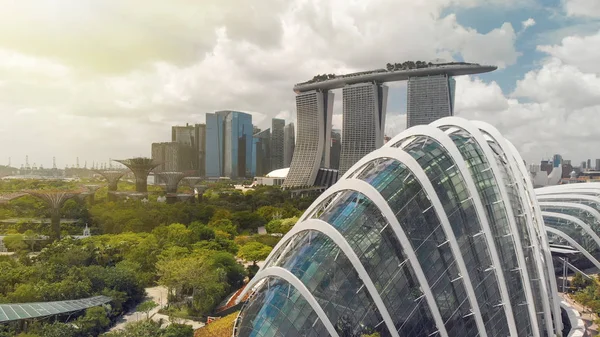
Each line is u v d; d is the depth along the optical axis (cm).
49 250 12812
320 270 6256
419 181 6581
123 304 10081
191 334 7888
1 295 9412
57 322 7950
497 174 7319
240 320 6856
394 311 6075
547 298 7631
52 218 18500
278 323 5950
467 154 7312
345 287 6097
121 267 11125
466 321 6469
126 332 7744
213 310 9756
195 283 9788
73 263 11450
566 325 8844
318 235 6762
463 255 6631
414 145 7344
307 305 5988
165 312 9850
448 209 6656
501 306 6850
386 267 6209
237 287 11644
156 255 12381
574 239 13025
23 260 12519
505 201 7250
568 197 14288
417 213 6500
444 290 6378
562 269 13188
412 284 6275
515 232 7231
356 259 6053
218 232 16588
